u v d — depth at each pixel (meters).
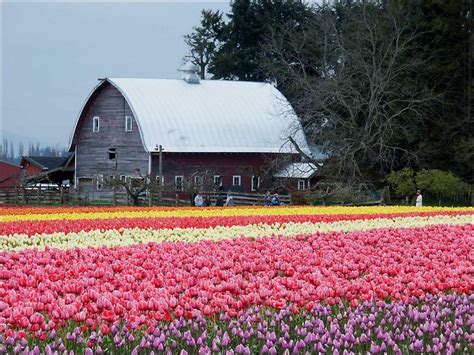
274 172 114.00
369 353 16.05
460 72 106.69
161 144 109.06
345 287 20.67
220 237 36.66
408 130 101.44
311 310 19.14
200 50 178.38
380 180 98.12
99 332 16.66
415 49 107.50
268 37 147.12
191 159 111.56
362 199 85.31
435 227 40.84
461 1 106.75
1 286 20.97
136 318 17.17
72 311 17.22
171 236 35.72
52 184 126.75
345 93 106.25
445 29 105.00
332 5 125.75
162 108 112.81
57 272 23.86
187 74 120.00
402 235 36.41
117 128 116.62
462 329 19.03
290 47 136.00
